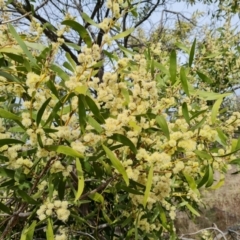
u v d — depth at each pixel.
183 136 1.09
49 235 1.03
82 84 0.96
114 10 1.19
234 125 1.39
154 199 1.18
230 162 1.24
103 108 1.16
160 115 1.11
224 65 3.48
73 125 1.08
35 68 1.08
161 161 1.05
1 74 1.06
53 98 1.10
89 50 1.00
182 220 4.33
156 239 1.66
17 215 1.21
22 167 1.10
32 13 1.65
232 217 5.11
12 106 1.35
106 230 1.90
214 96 1.27
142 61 1.26
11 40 1.24
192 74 2.04
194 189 1.17
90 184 1.58
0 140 1.00
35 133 0.98
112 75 1.04
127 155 1.20
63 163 1.15
